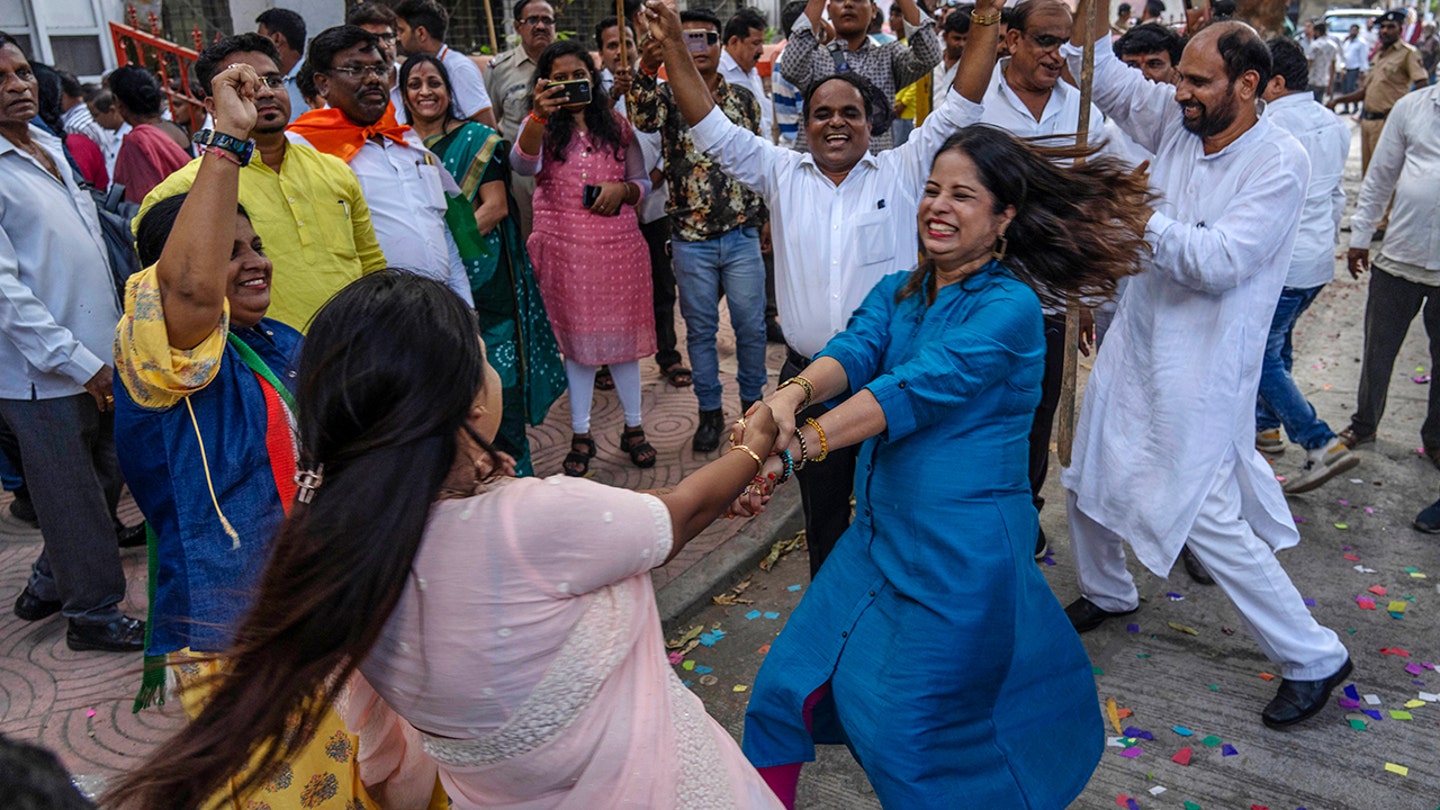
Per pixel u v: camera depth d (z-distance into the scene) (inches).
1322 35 658.2
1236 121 116.6
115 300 140.7
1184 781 111.9
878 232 128.2
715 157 134.2
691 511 63.8
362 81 139.3
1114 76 141.6
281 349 89.7
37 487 133.3
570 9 452.4
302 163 118.6
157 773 51.8
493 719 54.1
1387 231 182.9
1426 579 150.6
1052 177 86.9
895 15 290.2
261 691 52.3
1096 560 137.6
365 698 68.9
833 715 92.4
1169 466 121.4
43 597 147.9
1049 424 148.3
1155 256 114.7
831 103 126.2
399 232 144.2
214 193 75.6
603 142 177.5
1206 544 119.9
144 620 144.4
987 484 83.5
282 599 51.9
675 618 145.5
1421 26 694.5
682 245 186.1
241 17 257.3
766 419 77.1
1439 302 177.8
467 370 53.7
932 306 87.5
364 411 52.1
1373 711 122.0
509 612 52.8
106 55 422.0
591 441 191.0
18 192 128.6
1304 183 113.9
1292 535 125.6
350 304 53.9
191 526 80.4
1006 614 82.2
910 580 83.8
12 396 129.4
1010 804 83.0
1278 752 115.9
